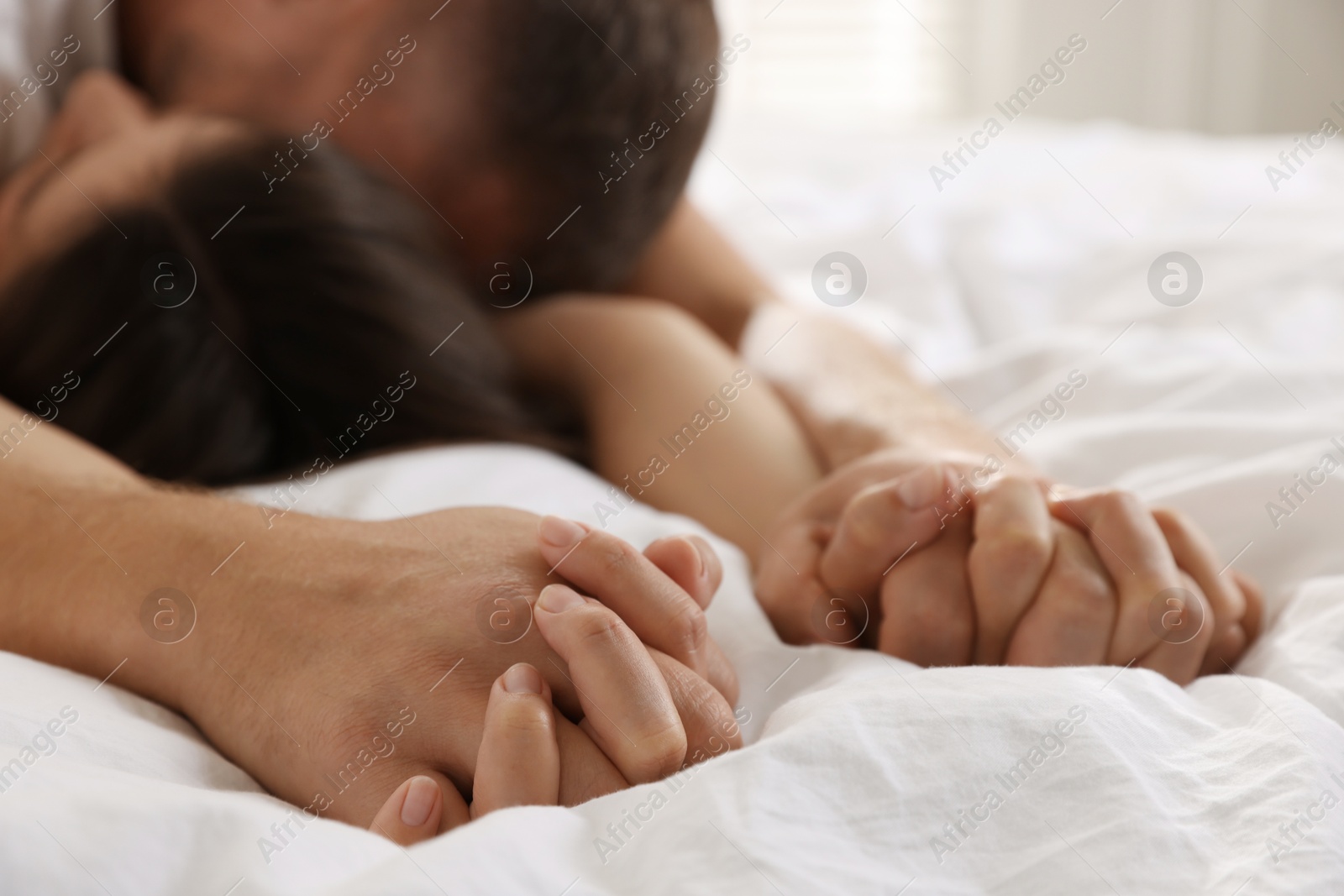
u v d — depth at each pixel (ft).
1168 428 2.61
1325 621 2.14
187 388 2.52
